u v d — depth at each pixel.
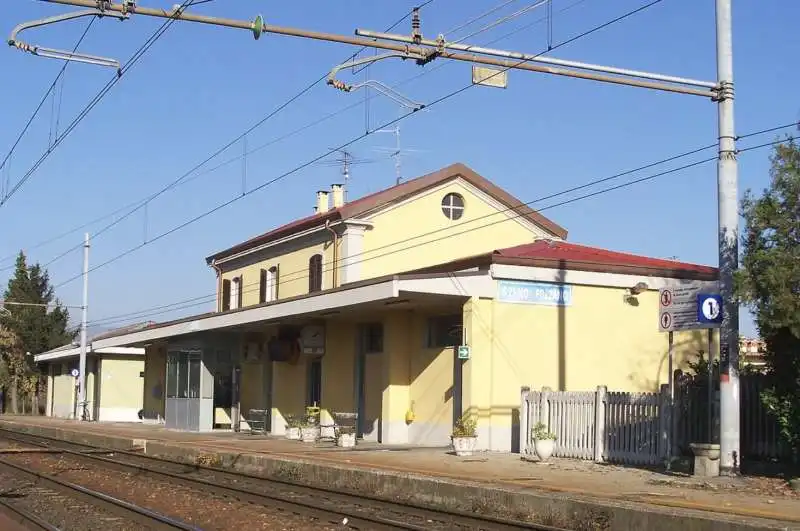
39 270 72.25
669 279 24.45
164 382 43.34
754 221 14.48
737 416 15.34
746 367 17.64
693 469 15.95
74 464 23.47
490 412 21.77
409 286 21.00
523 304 22.47
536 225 31.67
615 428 18.67
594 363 23.23
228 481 19.08
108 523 13.15
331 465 18.20
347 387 27.83
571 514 12.71
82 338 48.22
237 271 38.25
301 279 32.25
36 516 13.54
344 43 12.18
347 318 27.28
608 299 23.64
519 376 22.22
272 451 22.67
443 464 18.48
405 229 29.84
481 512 14.20
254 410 32.44
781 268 13.91
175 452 25.33
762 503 12.52
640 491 13.89
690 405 17.44
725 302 15.40
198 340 34.53
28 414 67.62
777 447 16.22
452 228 30.58
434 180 30.08
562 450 19.88
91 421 47.78
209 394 34.34
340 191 36.16
